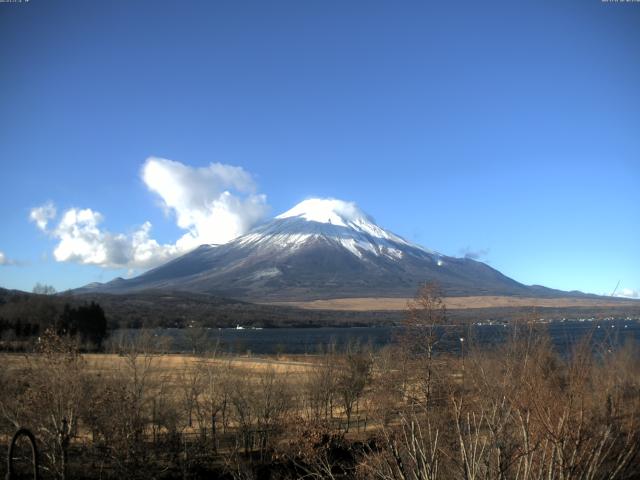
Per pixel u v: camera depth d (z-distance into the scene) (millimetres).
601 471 9922
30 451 34062
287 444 35125
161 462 36906
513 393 10828
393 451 10195
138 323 192125
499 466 9133
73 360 36781
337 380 49188
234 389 45219
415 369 35156
